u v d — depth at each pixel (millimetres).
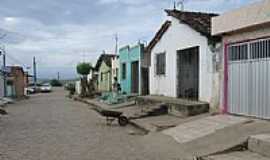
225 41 15031
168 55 21406
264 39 12789
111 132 14969
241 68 14016
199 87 17406
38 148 11344
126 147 11516
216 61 15742
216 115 14836
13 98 42625
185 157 9812
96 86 52188
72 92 54750
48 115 22188
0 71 42594
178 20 19750
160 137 13062
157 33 22406
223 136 11195
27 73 71688
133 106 24406
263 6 12297
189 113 16062
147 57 26812
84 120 19453
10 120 19234
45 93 65500
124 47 34812
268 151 9000
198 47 17500
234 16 13844
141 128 15750
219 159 8961
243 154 9383
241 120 12914
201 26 16969
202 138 11586
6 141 12641
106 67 45500
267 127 11266
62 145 11883
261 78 12898
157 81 23359
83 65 58969
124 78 35062
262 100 12812
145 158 9875
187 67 19062
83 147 11539
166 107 18500
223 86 15109
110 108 25281
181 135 12703
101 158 9922
